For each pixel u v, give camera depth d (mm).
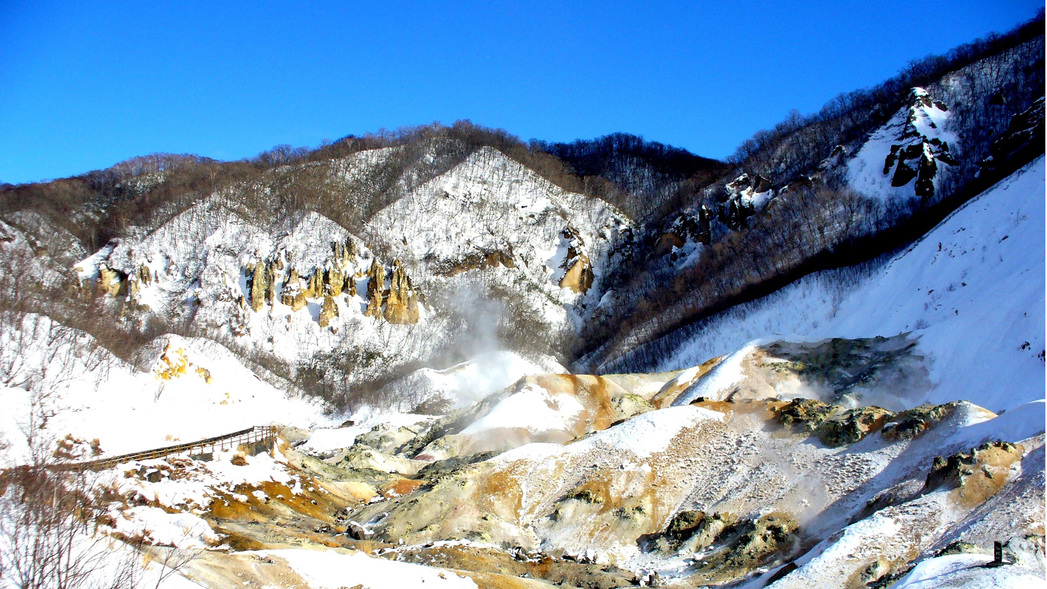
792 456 62188
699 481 64625
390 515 65312
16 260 159750
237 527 55375
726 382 101250
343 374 178375
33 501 33812
